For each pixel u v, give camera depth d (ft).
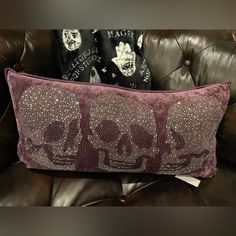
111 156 2.50
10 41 2.58
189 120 2.45
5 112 2.71
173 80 2.80
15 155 2.84
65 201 2.47
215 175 2.76
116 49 2.68
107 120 2.43
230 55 2.66
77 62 2.67
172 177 2.73
